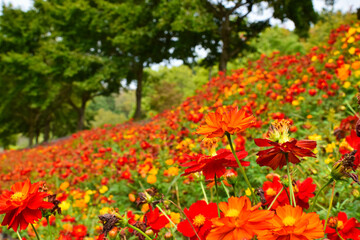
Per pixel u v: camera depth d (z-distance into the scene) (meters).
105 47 20.36
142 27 16.95
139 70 20.73
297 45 21.23
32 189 0.93
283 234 0.66
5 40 21.28
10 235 3.37
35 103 21.16
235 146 2.56
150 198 1.13
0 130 24.89
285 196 0.98
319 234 0.64
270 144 0.79
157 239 1.16
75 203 3.47
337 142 2.28
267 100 4.96
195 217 0.84
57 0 20.78
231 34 16.12
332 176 0.82
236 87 6.04
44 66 19.17
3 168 9.15
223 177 1.09
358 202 1.60
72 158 6.05
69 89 24.45
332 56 6.32
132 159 3.48
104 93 24.25
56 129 33.25
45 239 2.32
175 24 13.66
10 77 22.08
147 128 5.52
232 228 0.69
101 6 18.53
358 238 0.92
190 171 0.87
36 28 21.56
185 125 5.07
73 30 19.92
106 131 9.37
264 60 8.69
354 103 2.07
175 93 31.55
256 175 2.38
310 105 4.31
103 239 1.05
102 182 3.48
